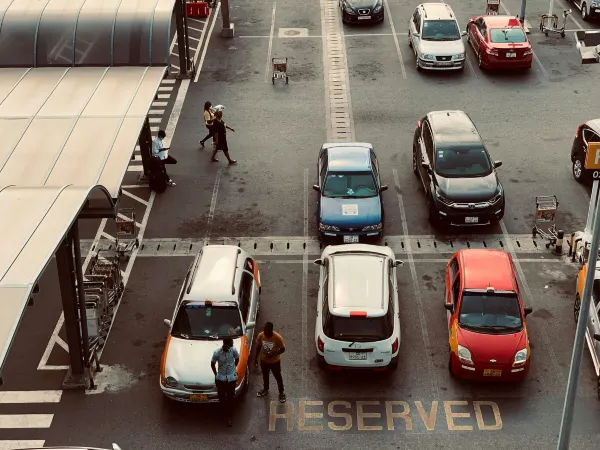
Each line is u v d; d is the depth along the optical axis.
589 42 20.41
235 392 15.34
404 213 22.75
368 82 31.23
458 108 28.89
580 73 31.50
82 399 16.17
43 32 23.23
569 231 21.66
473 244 21.25
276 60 30.95
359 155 22.44
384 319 16.20
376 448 14.80
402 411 15.71
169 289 19.70
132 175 25.11
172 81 31.53
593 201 20.12
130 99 20.83
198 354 15.91
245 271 18.06
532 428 15.22
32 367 17.12
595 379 16.42
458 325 16.55
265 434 15.18
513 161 25.28
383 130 27.47
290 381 16.59
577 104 29.00
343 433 15.18
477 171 22.05
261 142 26.88
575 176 24.22
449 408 15.77
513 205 23.00
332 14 38.75
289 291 19.52
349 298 16.53
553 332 17.86
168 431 15.30
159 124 28.27
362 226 20.81
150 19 23.39
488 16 33.16
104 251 21.08
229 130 27.67
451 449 14.74
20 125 19.38
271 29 36.94
